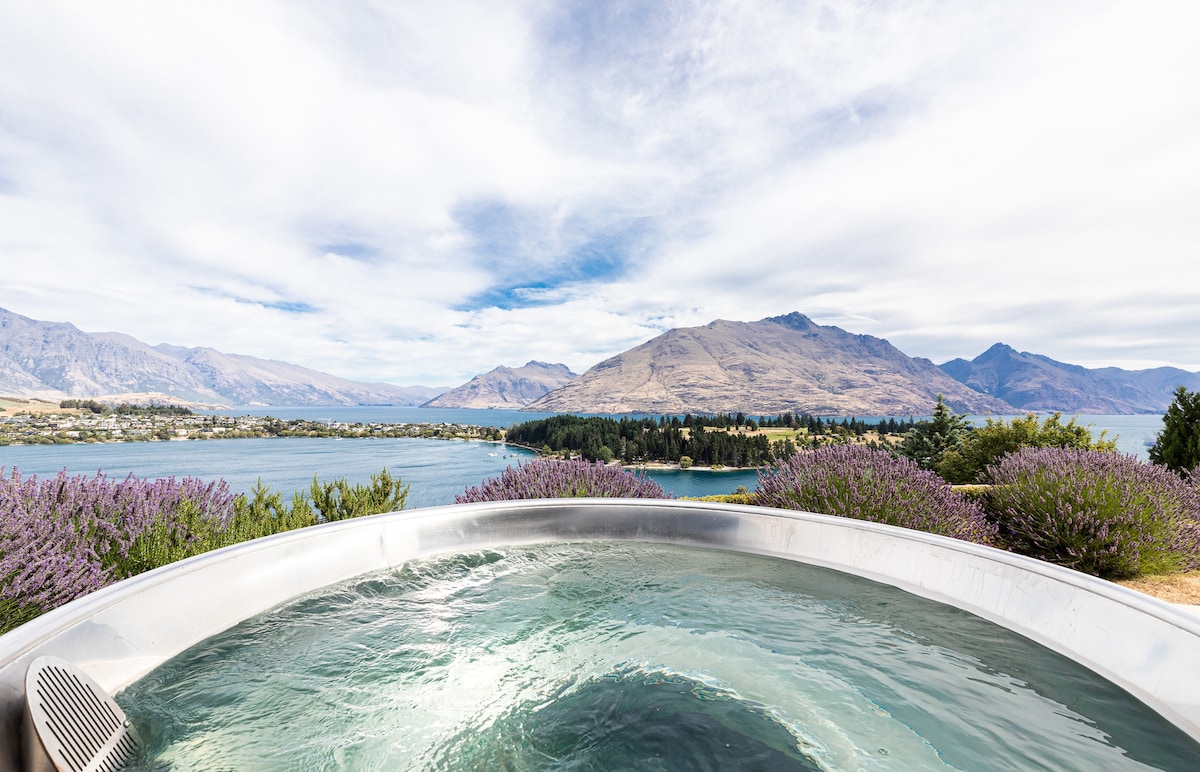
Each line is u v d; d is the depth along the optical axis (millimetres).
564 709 1485
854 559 2541
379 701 1518
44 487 3076
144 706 1441
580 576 2516
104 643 1458
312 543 2330
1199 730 1287
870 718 1406
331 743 1324
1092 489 3896
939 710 1431
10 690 1103
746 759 1239
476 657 1785
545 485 4777
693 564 2680
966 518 4043
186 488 3572
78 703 1225
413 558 2646
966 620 1986
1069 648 1674
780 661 1728
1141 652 1479
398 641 1880
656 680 1631
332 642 1859
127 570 2840
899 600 2199
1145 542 3551
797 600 2227
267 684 1584
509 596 2299
